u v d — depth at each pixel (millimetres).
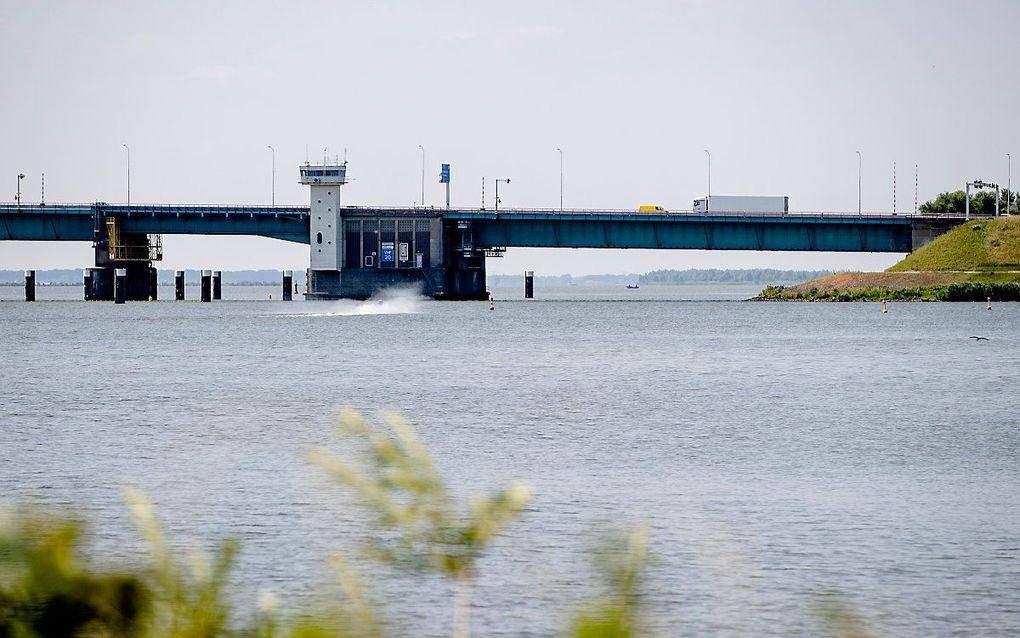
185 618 30734
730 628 95688
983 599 104875
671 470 170125
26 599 27359
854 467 173500
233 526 128500
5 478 162875
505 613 97312
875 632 95875
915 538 126688
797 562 116250
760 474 167000
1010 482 160625
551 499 146500
